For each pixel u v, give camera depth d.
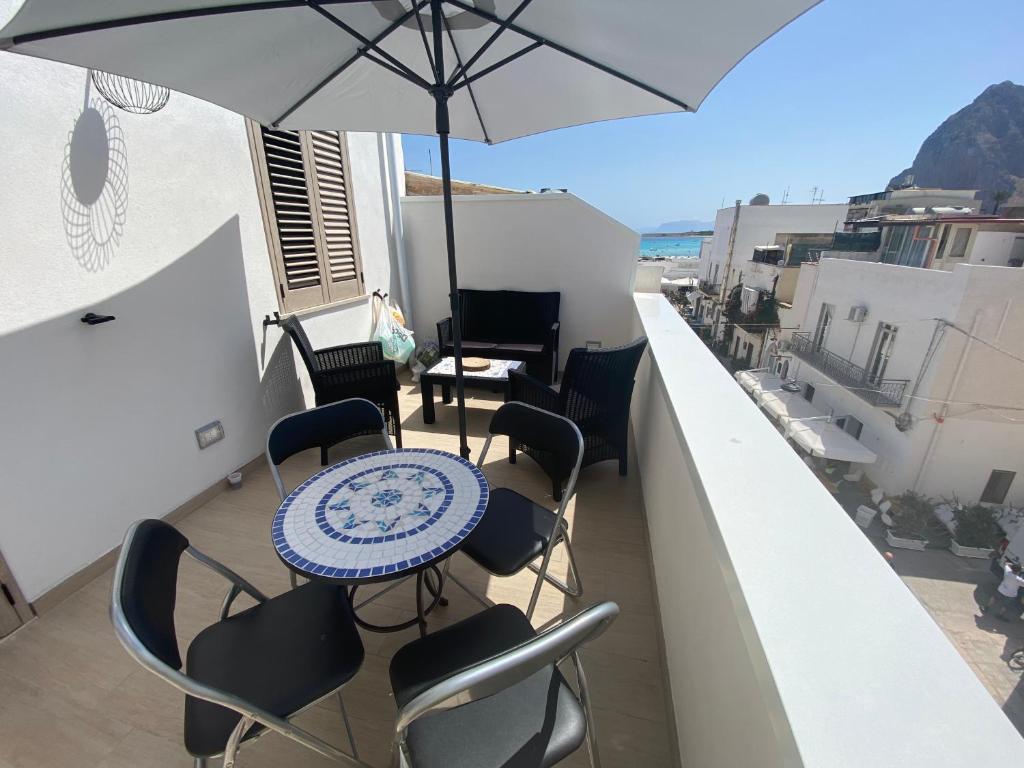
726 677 0.82
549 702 0.94
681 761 1.10
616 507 2.29
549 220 4.04
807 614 0.62
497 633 1.09
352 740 1.14
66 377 1.70
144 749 1.22
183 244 2.13
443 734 0.87
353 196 3.44
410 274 4.42
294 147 2.83
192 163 2.15
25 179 1.54
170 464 2.15
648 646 1.51
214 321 2.33
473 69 1.82
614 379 2.29
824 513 0.85
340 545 1.09
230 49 1.36
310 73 1.66
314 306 3.08
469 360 3.36
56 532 1.69
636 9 1.17
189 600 1.72
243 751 1.22
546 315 4.13
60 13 0.95
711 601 0.95
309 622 1.14
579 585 1.69
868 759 0.44
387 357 3.75
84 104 1.69
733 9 1.06
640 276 4.21
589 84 1.75
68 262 1.68
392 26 1.52
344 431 1.76
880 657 0.55
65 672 1.43
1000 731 0.47
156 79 1.39
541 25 1.40
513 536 1.46
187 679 0.75
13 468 1.56
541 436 1.63
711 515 0.87
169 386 2.12
